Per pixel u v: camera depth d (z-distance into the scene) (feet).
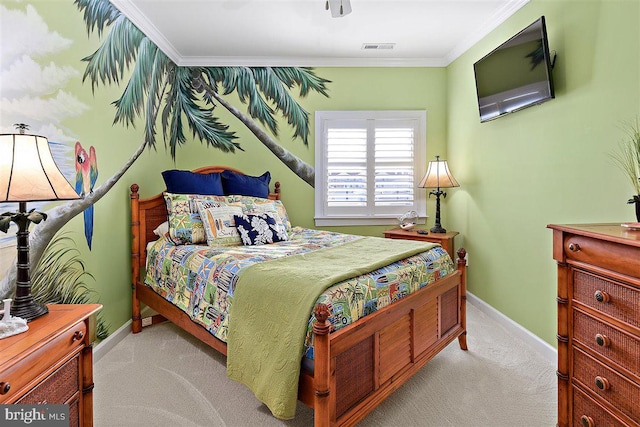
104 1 7.61
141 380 6.63
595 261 4.27
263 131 12.21
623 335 3.93
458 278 7.65
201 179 9.90
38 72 5.75
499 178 9.29
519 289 8.57
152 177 10.03
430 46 11.10
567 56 6.89
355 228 12.50
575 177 6.77
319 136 12.32
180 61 11.73
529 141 8.08
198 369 7.05
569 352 4.77
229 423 5.43
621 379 3.98
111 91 7.92
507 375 6.78
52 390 3.53
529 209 8.14
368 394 5.13
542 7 7.60
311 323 4.62
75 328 3.88
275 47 11.08
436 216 11.37
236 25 9.59
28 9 5.53
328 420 4.32
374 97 12.32
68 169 6.49
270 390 4.73
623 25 5.72
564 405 4.84
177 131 11.72
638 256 3.69
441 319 7.06
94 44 7.26
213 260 6.87
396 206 12.49
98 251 7.54
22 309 3.85
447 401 5.97
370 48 11.23
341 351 4.58
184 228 8.49
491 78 8.88
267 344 5.05
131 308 9.01
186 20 9.28
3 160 3.61
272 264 6.20
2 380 2.90
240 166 12.19
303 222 12.42
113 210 8.13
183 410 5.74
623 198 5.80
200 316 6.71
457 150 11.60
